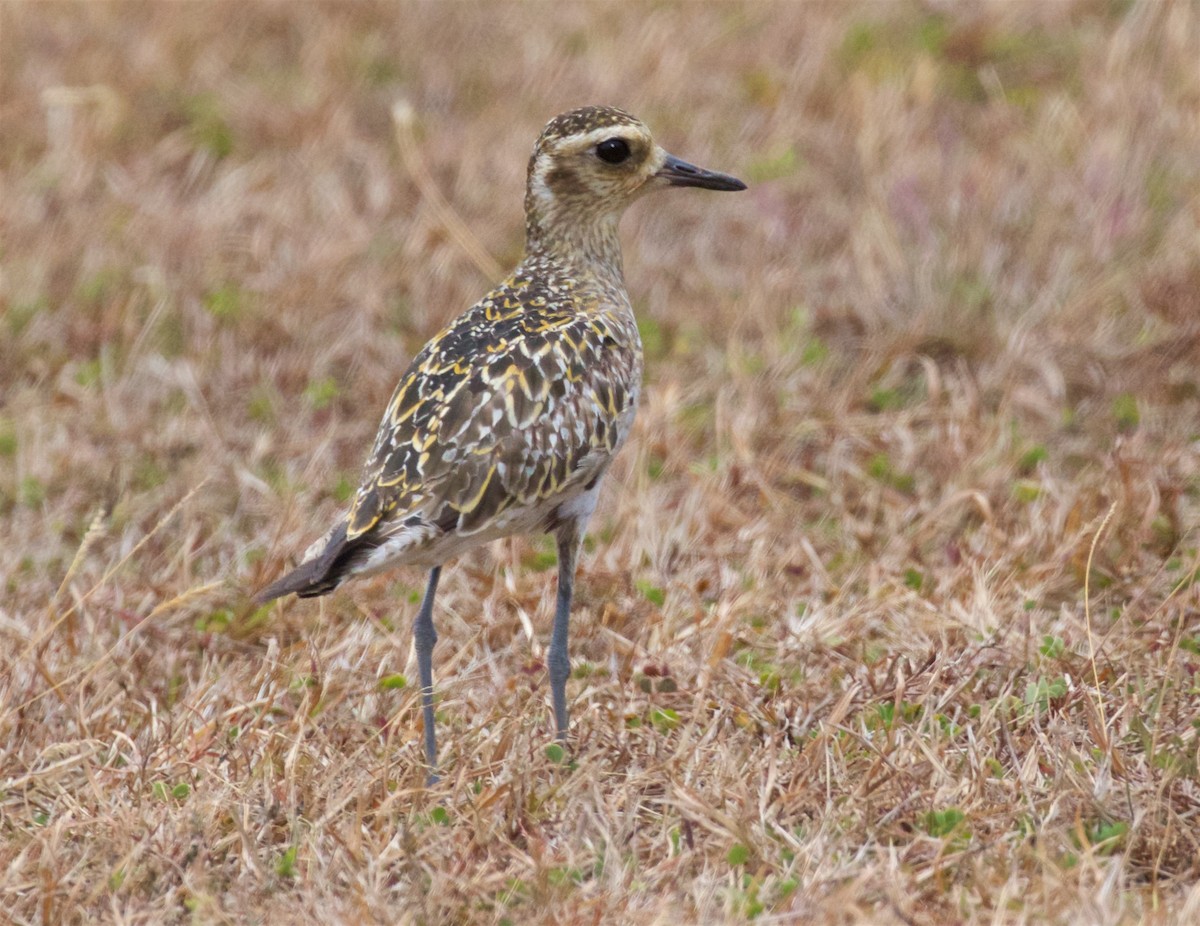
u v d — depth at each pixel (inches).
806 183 831.1
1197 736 450.9
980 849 411.2
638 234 800.3
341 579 445.1
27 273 759.7
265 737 471.5
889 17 962.7
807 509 627.5
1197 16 926.4
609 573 572.4
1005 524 597.9
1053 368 684.1
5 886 416.2
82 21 960.3
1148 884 406.0
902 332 709.9
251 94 910.4
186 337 736.3
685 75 915.4
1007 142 845.2
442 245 784.9
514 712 493.0
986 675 502.6
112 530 617.3
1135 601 530.0
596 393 480.7
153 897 413.4
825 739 451.8
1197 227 759.7
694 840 426.9
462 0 995.9
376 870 411.5
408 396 471.8
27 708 499.5
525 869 414.0
